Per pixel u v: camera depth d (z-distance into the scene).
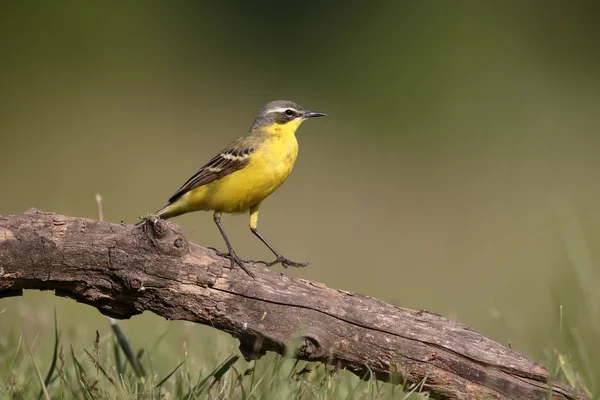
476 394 6.26
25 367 7.33
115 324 7.10
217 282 6.23
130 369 7.24
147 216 6.15
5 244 5.92
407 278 15.57
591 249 9.73
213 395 6.55
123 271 6.06
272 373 6.49
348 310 6.30
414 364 6.27
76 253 6.00
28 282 6.07
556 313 8.37
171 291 6.17
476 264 16.64
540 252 17.14
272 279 6.35
